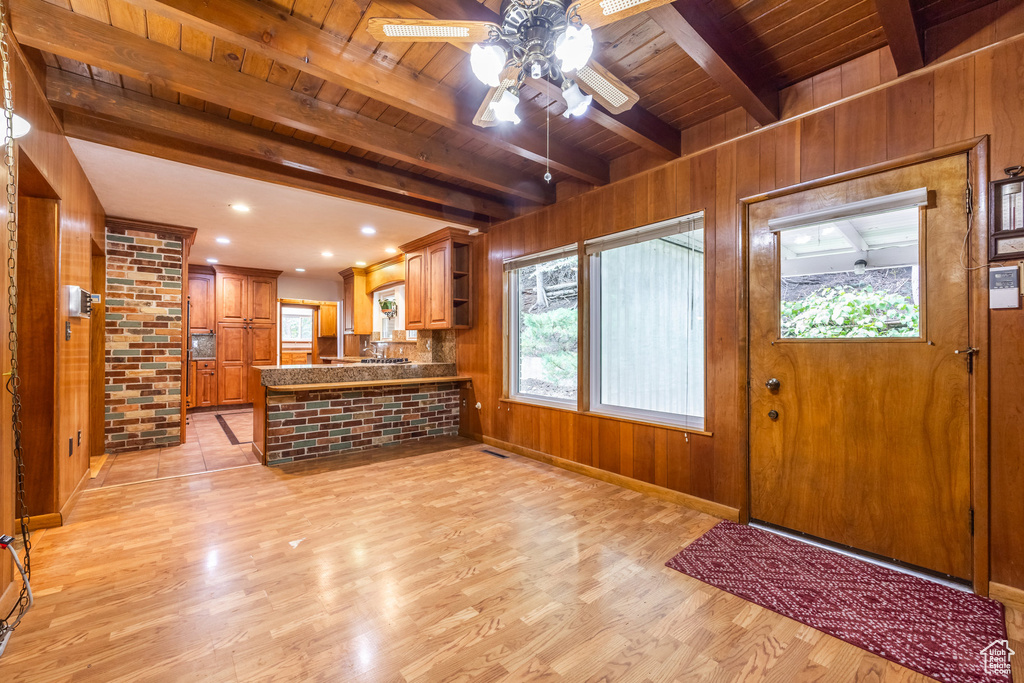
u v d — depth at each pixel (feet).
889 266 7.08
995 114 6.10
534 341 13.94
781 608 5.97
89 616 5.74
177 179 10.82
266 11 6.00
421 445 15.24
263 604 6.05
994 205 6.08
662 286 10.43
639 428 10.54
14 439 6.04
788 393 8.16
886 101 7.00
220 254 19.63
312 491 10.59
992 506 6.14
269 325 23.95
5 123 5.38
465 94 8.28
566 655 5.11
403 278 19.47
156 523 8.71
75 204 9.48
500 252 14.71
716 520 8.86
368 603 6.09
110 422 14.10
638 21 6.39
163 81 6.88
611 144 10.30
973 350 6.26
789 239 8.16
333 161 10.46
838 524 7.60
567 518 8.97
